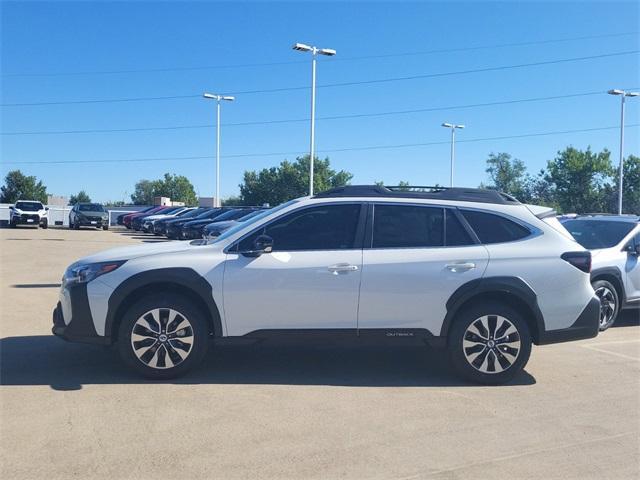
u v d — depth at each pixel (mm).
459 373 6207
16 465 4188
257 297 5980
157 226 32500
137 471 4125
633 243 9352
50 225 47125
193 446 4535
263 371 6512
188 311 5977
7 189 73812
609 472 4254
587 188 50969
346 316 6043
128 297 6055
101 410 5227
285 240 6168
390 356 7270
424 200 6340
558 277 6148
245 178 78062
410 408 5449
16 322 8734
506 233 6285
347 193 6410
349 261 6023
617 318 10320
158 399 5527
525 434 4902
